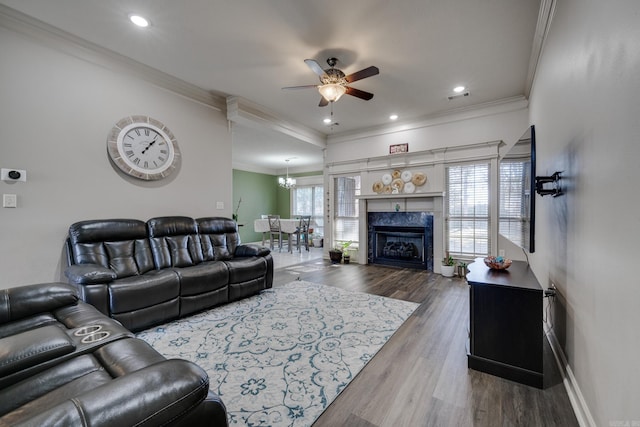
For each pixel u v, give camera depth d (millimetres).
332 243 6230
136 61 3123
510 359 1793
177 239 3381
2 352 1023
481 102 4250
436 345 2238
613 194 1100
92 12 2344
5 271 2391
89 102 2857
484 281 1907
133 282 2426
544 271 2521
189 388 721
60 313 1693
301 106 4422
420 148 4984
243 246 3887
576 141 1572
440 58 3018
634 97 933
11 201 2414
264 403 1569
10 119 2404
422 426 1410
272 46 2826
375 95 3986
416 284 4051
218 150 4121
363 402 1587
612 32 1108
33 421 529
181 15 2377
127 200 3166
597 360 1260
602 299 1208
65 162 2711
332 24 2482
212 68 3270
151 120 3324
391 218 5418
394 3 2223
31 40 2500
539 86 2842
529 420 1449
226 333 2445
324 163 6293
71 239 2635
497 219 4309
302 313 2912
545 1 2113
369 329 2529
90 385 990
